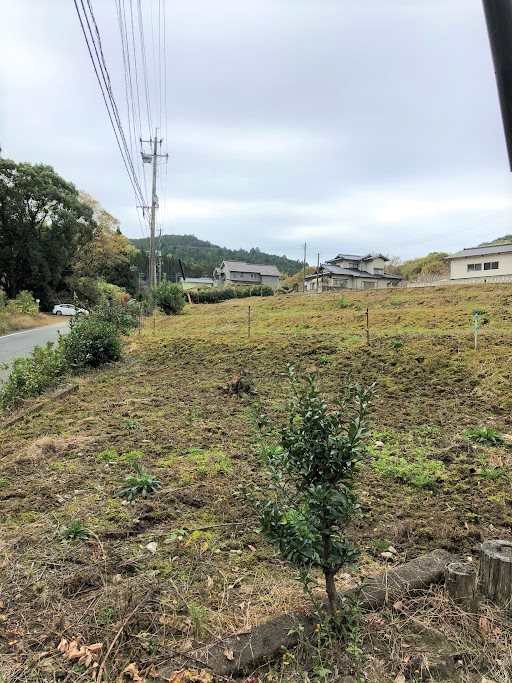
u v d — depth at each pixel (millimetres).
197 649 1789
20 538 2705
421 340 8031
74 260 38594
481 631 1871
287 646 1798
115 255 42250
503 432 4473
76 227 33594
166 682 1630
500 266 28266
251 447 4277
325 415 1775
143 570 2389
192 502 3176
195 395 6625
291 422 1857
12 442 4797
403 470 3561
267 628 1861
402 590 2080
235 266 57156
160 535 2754
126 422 5203
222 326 15266
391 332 9664
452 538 2658
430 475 3486
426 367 6727
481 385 5859
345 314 13930
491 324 9914
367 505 3062
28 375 7180
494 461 3738
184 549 2582
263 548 2596
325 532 1728
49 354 8430
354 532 2738
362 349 7988
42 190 31219
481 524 2807
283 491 1855
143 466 3852
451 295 16312
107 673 1690
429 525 2797
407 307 14836
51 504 3205
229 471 3691
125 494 3318
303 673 1680
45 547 2609
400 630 1881
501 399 5367
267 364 8219
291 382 1959
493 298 14133
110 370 8984
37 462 4043
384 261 47500
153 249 23984
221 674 1678
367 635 1853
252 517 2941
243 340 10227
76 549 2576
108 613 2014
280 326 13203
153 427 5047
